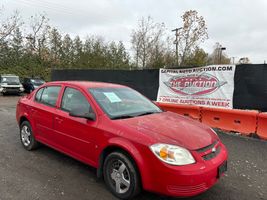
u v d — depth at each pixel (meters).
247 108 7.90
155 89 10.70
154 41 37.09
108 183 3.95
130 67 40.00
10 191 3.95
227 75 8.33
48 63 39.97
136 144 3.53
